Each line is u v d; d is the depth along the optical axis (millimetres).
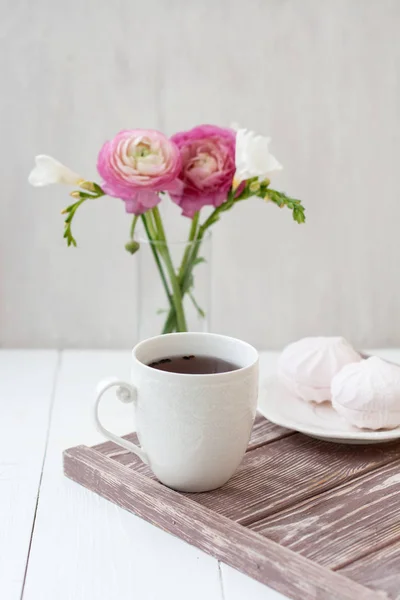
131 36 1221
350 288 1326
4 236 1281
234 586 679
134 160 910
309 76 1247
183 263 977
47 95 1234
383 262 1318
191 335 809
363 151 1277
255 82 1244
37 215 1275
